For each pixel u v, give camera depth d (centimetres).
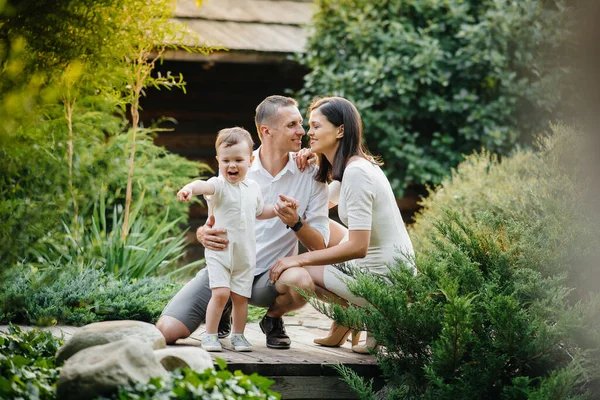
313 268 507
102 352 370
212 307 482
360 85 1077
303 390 460
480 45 1080
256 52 1070
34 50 418
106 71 581
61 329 542
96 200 764
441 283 432
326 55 1102
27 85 396
